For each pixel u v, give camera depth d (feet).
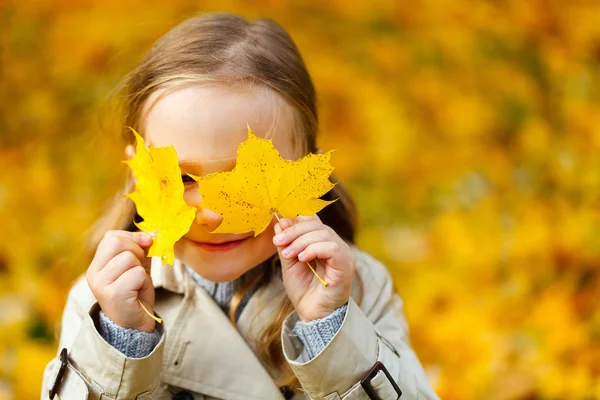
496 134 12.77
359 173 12.65
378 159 12.87
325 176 4.66
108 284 4.99
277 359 5.86
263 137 5.15
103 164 11.84
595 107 11.58
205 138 5.00
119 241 5.09
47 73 13.03
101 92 12.39
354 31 14.26
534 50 12.80
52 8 13.43
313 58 13.76
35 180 11.69
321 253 4.96
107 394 5.09
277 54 5.82
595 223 9.68
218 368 5.75
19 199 11.44
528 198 11.10
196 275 5.94
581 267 9.31
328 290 5.07
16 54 13.14
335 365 5.05
